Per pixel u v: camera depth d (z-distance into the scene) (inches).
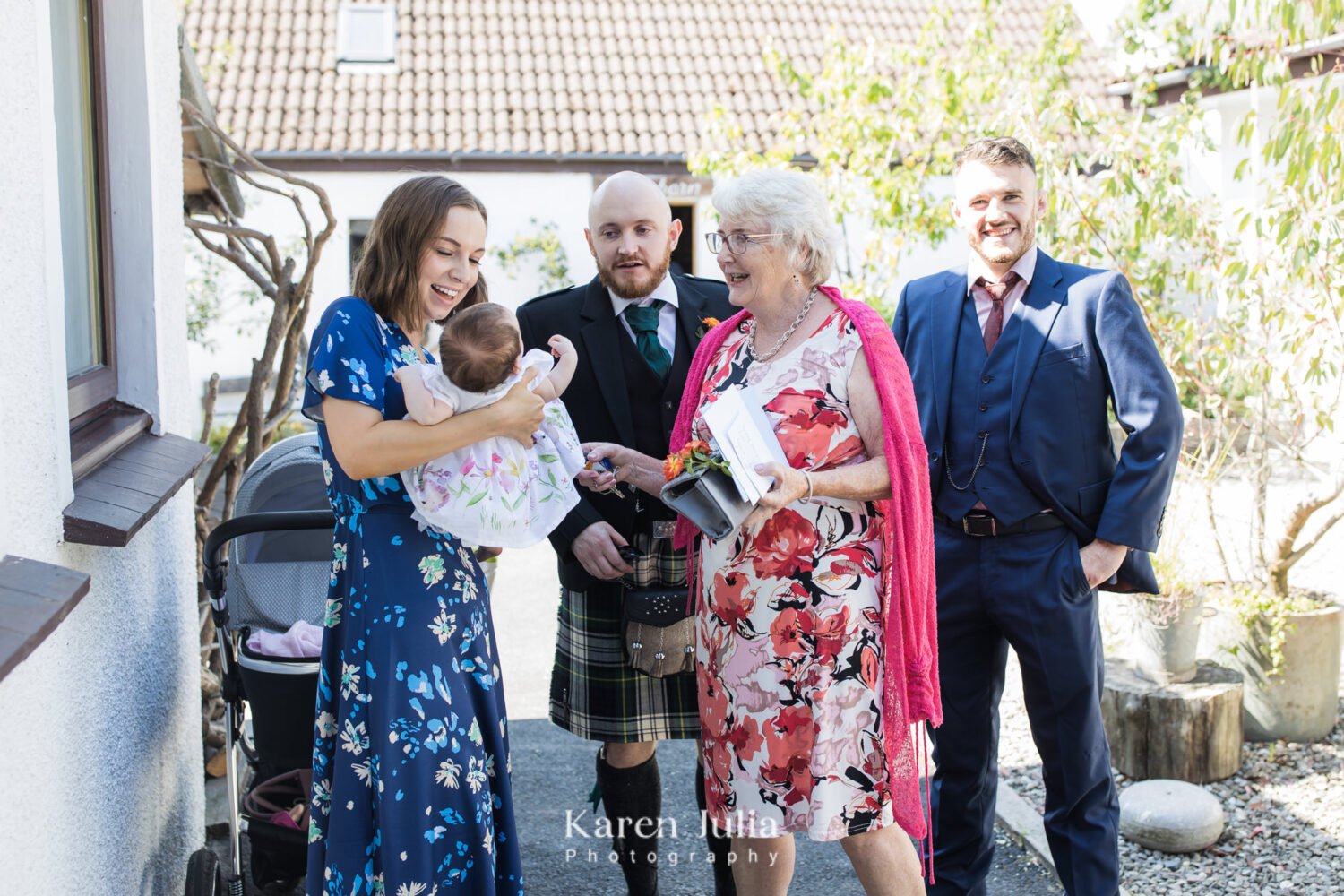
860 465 93.8
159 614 109.1
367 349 87.5
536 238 554.9
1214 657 170.1
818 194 95.9
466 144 547.5
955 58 300.7
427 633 88.5
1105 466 111.7
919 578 95.7
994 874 132.0
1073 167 198.5
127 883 93.3
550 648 228.5
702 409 95.2
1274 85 162.4
